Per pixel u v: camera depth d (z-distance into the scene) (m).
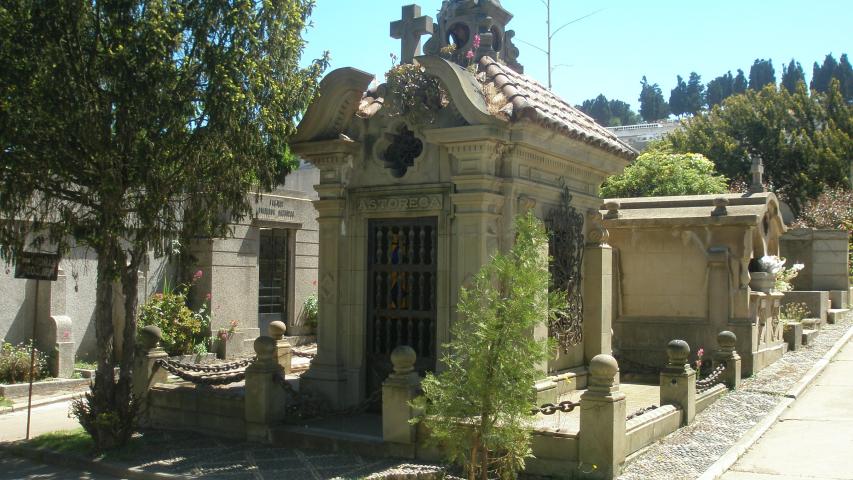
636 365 13.14
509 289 6.61
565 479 7.38
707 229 13.44
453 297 9.20
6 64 7.84
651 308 13.86
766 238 14.70
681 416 9.48
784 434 9.41
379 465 7.91
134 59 8.04
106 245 8.72
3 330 13.74
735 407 10.59
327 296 10.03
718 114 35.47
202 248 16.70
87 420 9.06
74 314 15.23
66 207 8.88
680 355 9.66
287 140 10.02
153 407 10.27
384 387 8.25
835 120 34.84
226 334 16.39
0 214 8.88
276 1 8.86
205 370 10.66
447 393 6.50
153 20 8.04
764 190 14.60
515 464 6.98
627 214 14.17
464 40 11.23
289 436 8.88
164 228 8.95
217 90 8.24
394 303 9.86
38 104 7.88
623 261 14.08
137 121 8.12
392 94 9.59
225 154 8.55
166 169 8.63
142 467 8.29
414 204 9.53
